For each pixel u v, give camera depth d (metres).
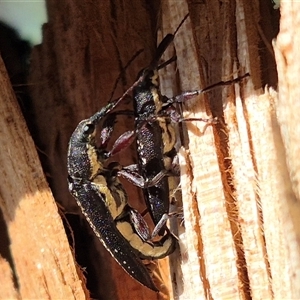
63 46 0.14
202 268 0.13
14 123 0.14
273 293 0.13
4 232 0.14
